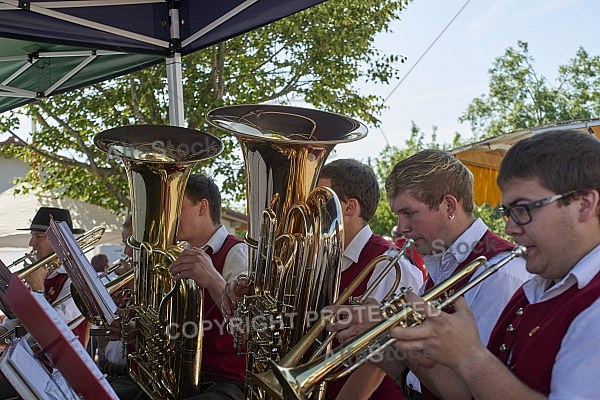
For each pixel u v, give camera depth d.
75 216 9.25
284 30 6.36
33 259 4.42
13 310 1.76
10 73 5.46
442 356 1.51
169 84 4.22
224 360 3.14
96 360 4.36
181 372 2.94
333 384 2.66
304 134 2.58
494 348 1.83
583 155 1.51
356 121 2.60
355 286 2.23
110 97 7.86
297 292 2.33
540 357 1.55
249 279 2.59
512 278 2.06
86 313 2.99
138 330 2.97
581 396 1.41
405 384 2.31
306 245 2.30
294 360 1.94
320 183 2.75
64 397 1.85
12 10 3.78
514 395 1.46
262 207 2.57
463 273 1.63
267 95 7.04
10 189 9.56
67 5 3.84
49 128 8.71
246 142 2.61
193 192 3.29
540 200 1.52
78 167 8.88
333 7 5.86
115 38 4.07
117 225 9.09
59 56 5.14
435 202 2.21
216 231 3.35
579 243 1.51
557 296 1.59
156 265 2.96
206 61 7.23
